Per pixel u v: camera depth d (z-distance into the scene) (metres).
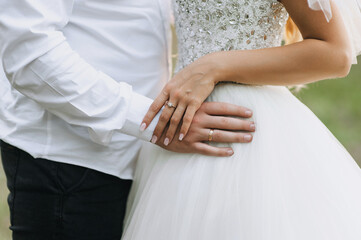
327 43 1.36
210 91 1.42
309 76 1.39
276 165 1.37
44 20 1.38
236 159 1.40
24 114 1.53
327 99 5.07
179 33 1.56
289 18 1.59
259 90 1.47
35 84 1.40
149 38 1.58
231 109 1.42
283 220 1.31
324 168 1.40
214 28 1.46
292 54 1.37
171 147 1.47
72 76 1.40
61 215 1.58
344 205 1.36
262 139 1.40
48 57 1.38
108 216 1.64
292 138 1.42
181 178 1.43
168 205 1.43
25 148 1.52
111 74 1.54
